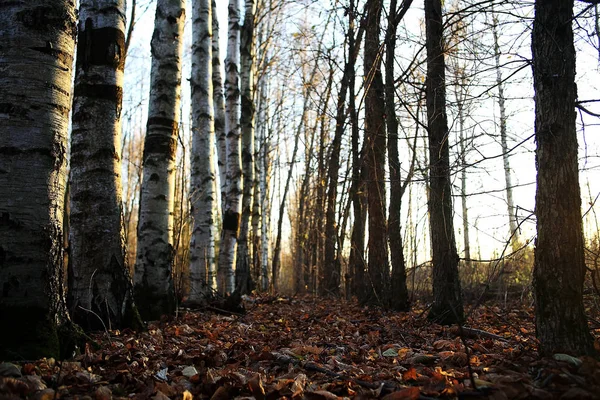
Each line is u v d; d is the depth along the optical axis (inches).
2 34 131.9
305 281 884.6
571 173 133.3
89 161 187.8
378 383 122.4
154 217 247.8
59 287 138.9
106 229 189.0
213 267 354.9
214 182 360.5
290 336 222.5
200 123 358.0
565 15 138.2
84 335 150.6
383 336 222.2
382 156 378.9
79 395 108.1
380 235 377.7
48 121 133.6
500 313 301.7
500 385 108.3
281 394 118.6
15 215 128.3
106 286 187.6
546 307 133.0
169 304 249.4
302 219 868.0
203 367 148.2
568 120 135.3
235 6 459.8
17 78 130.5
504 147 209.3
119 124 195.0
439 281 267.3
